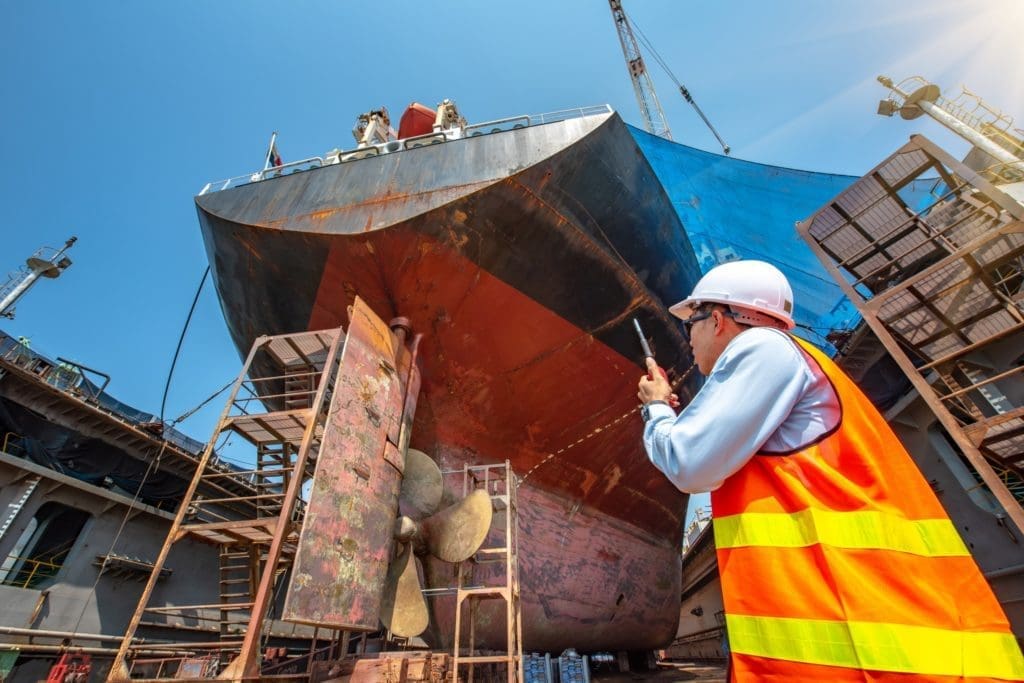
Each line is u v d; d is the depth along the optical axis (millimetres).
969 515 11008
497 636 9539
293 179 9234
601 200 9117
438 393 9406
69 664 12719
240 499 6797
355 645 11727
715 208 17109
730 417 1188
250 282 9703
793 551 1142
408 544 7562
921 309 7754
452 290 8555
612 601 12211
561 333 9648
